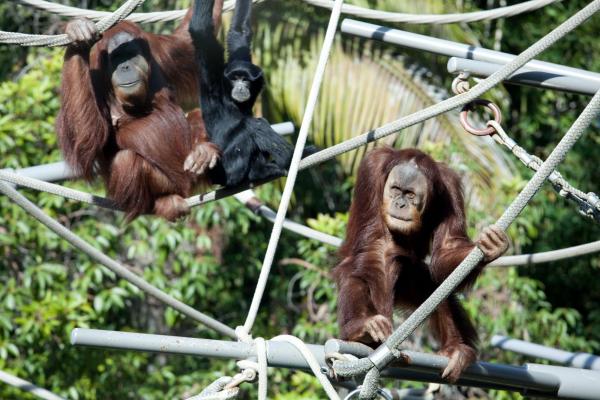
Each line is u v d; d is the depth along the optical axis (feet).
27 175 26.89
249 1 27.12
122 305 43.57
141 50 26.86
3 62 54.19
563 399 21.31
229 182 25.34
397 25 46.19
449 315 23.63
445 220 23.91
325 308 48.24
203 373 47.78
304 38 46.21
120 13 22.49
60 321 42.45
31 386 30.78
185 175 26.99
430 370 20.47
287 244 56.24
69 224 45.78
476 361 20.99
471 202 44.65
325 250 45.73
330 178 58.95
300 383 44.16
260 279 20.48
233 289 54.60
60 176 27.07
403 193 23.25
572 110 62.23
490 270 45.14
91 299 47.03
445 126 45.68
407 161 23.67
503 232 18.53
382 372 20.83
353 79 46.01
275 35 46.26
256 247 54.03
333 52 46.16
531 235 45.98
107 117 26.45
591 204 20.45
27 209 23.62
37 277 42.96
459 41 47.55
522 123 59.11
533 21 61.36
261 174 25.25
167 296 24.38
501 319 44.68
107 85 26.99
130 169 26.12
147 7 48.42
